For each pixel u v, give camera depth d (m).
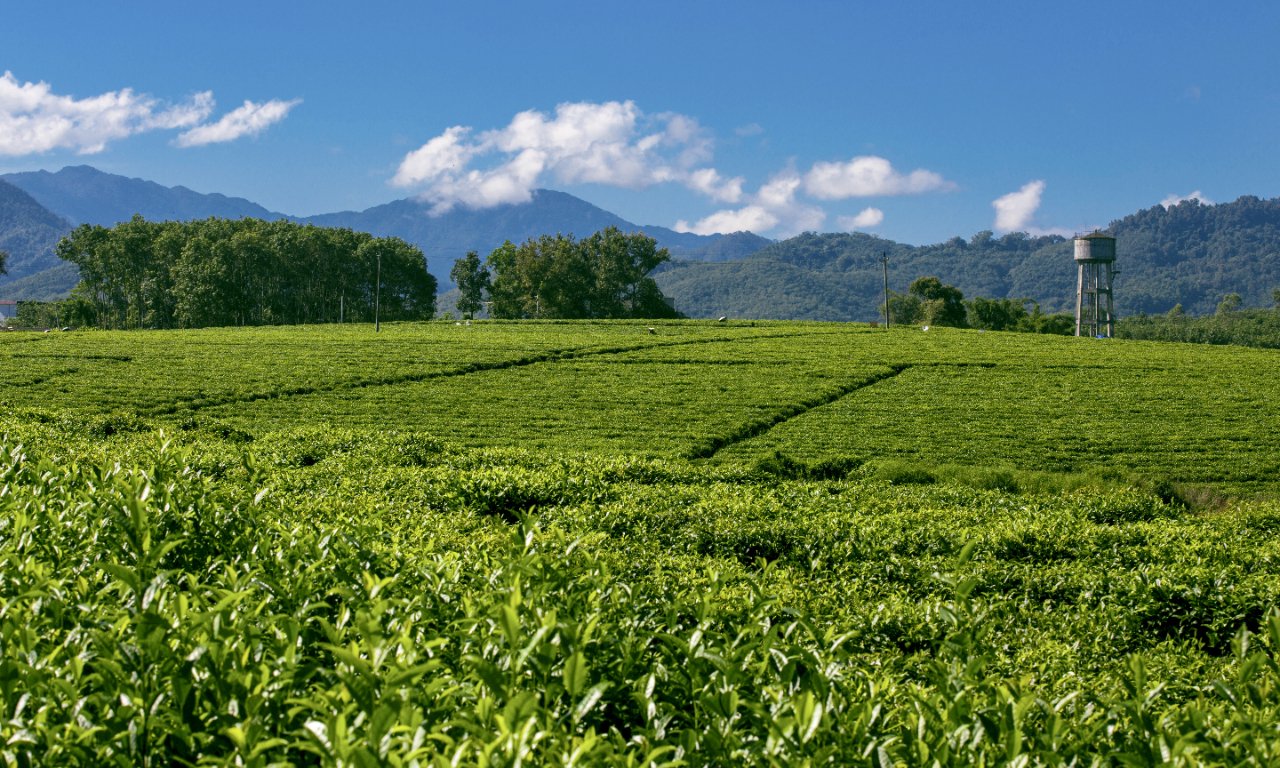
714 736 5.38
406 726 4.76
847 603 13.95
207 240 141.00
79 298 152.38
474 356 70.62
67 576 8.12
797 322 116.81
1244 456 41.47
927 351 76.75
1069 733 6.21
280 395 54.47
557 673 5.98
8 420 30.14
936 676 6.93
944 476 35.38
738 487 25.17
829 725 5.45
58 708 5.45
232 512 10.95
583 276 154.25
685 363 69.69
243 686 5.54
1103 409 51.75
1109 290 149.62
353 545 9.05
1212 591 15.09
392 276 150.25
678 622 9.46
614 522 19.48
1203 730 5.89
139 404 50.22
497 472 23.19
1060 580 15.99
